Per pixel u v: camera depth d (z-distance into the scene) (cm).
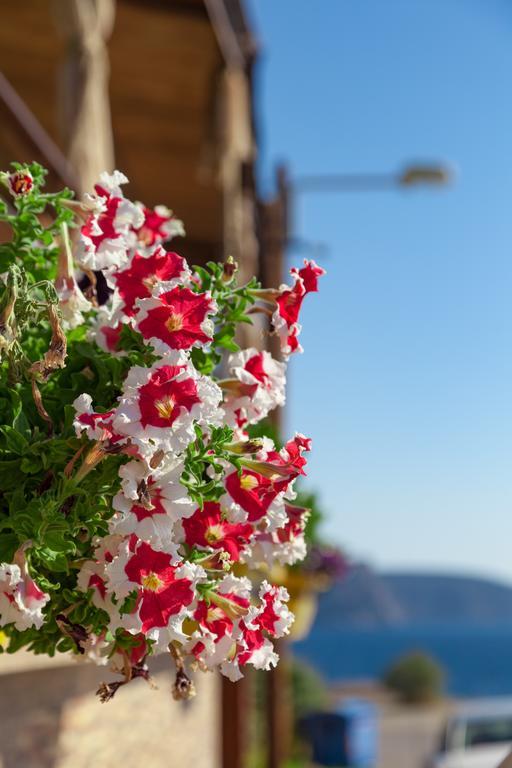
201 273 207
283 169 1195
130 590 172
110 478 175
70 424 180
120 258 200
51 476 180
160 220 231
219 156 970
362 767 1995
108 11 643
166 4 879
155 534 171
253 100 1076
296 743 1764
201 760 745
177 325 177
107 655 206
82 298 203
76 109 606
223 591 191
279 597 196
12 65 998
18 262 208
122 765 561
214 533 192
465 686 14238
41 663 451
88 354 195
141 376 170
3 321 176
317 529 783
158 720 629
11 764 442
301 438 200
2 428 176
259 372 209
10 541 175
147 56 959
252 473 195
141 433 167
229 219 971
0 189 377
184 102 1045
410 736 3028
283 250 1173
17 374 183
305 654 18388
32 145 520
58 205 206
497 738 1457
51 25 918
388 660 17750
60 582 188
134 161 1173
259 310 211
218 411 174
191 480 186
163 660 638
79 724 504
